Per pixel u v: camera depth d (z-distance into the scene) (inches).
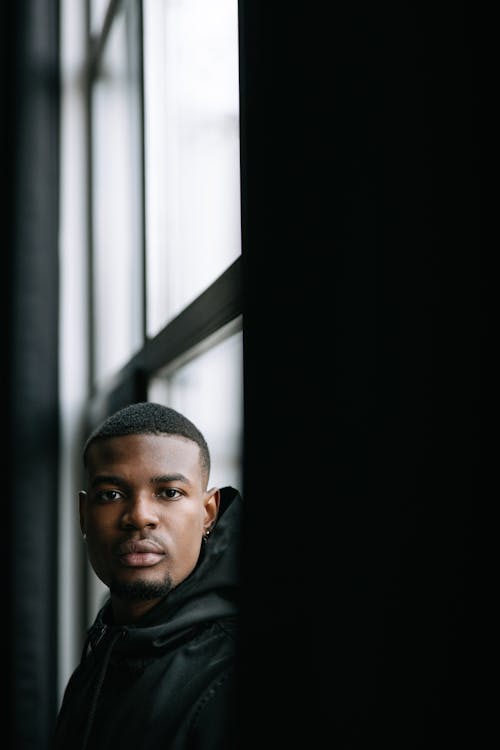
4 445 100.3
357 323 21.6
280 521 23.4
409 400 20.1
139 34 78.4
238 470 70.9
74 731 39.5
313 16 23.8
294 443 23.1
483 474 18.8
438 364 19.6
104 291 105.6
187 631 37.2
